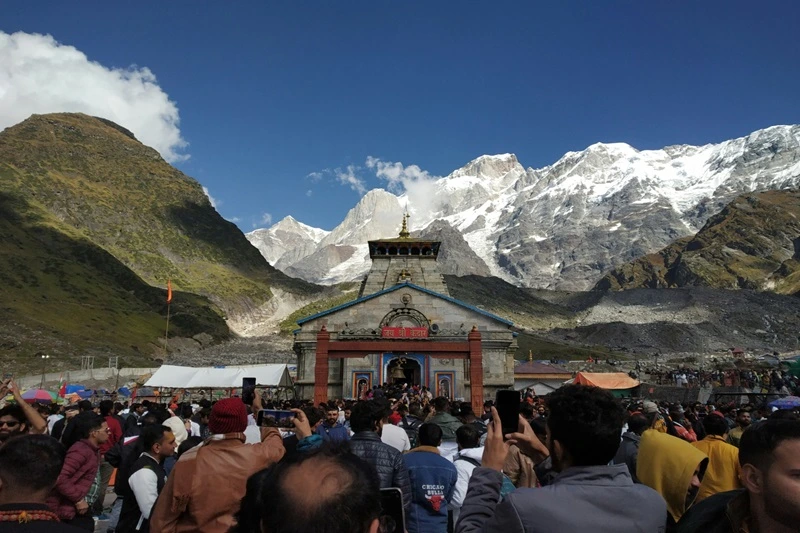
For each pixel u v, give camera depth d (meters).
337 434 12.09
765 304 199.75
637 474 7.52
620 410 5.32
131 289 166.88
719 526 4.93
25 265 146.12
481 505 5.38
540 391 63.50
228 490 6.71
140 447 9.94
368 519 3.55
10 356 94.12
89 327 124.38
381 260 66.94
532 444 5.98
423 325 52.12
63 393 50.06
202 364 111.00
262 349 141.25
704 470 7.21
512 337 51.34
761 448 4.52
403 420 16.94
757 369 91.56
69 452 9.46
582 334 171.75
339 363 50.50
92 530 9.66
